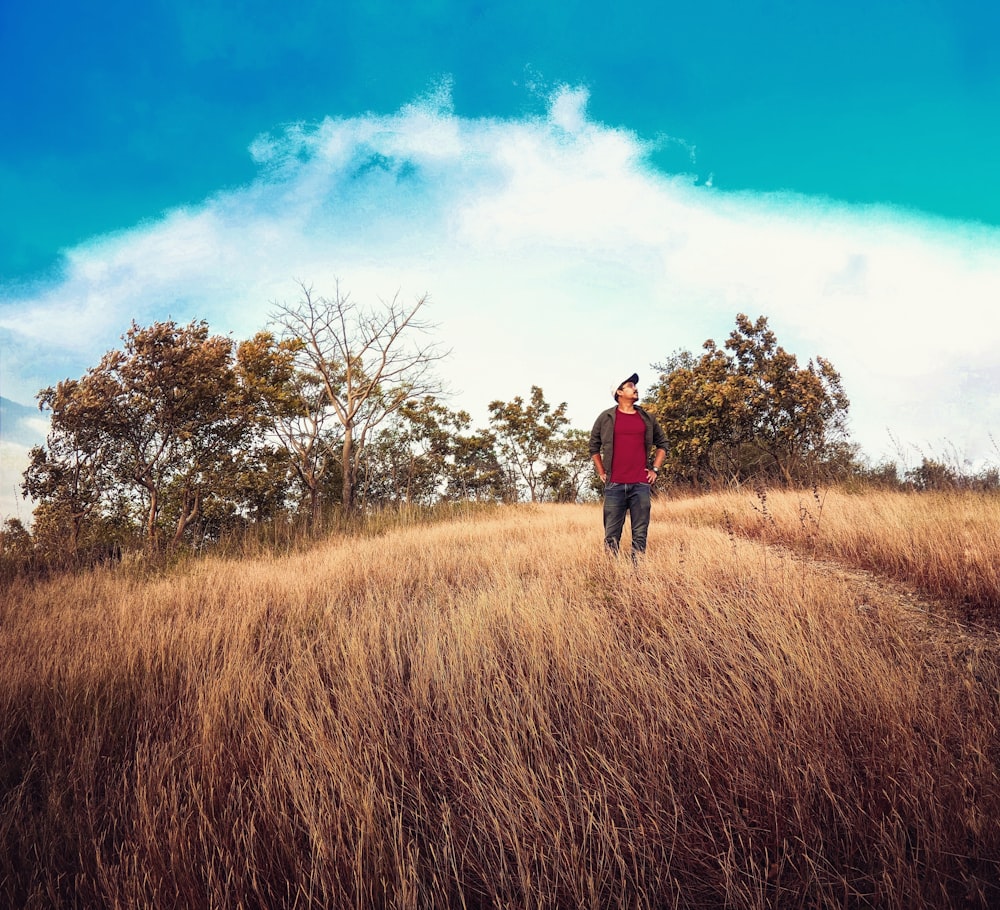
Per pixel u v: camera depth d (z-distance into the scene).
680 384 17.78
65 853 1.86
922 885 1.43
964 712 2.14
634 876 1.56
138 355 10.88
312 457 18.55
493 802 1.78
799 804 1.65
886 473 9.93
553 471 37.59
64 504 10.23
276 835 1.76
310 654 3.27
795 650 2.56
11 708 2.83
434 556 6.83
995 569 3.75
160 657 3.37
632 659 2.73
